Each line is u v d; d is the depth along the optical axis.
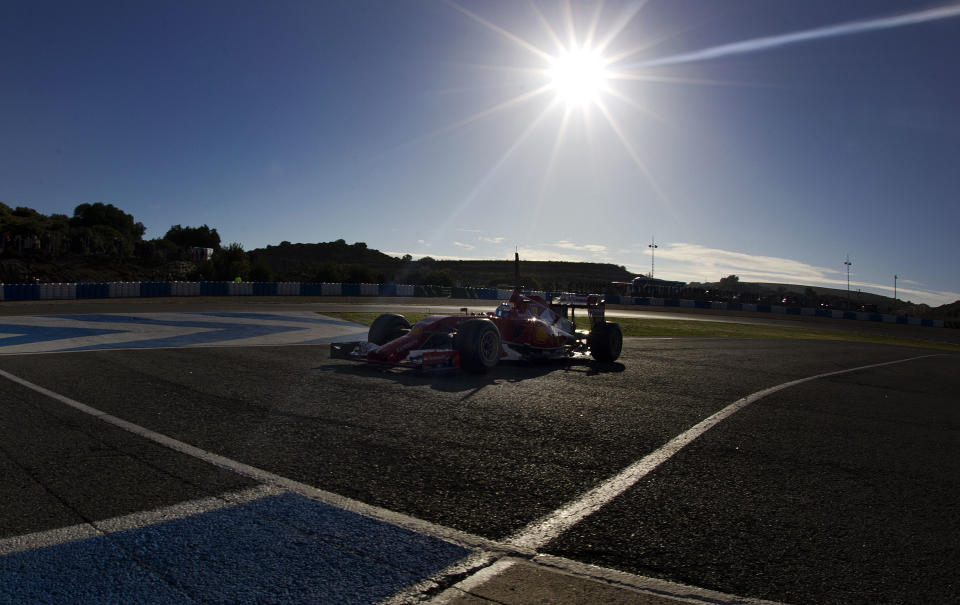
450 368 6.46
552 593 1.84
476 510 2.56
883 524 2.57
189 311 18.50
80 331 11.41
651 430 4.22
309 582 1.86
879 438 4.34
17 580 1.83
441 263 114.69
